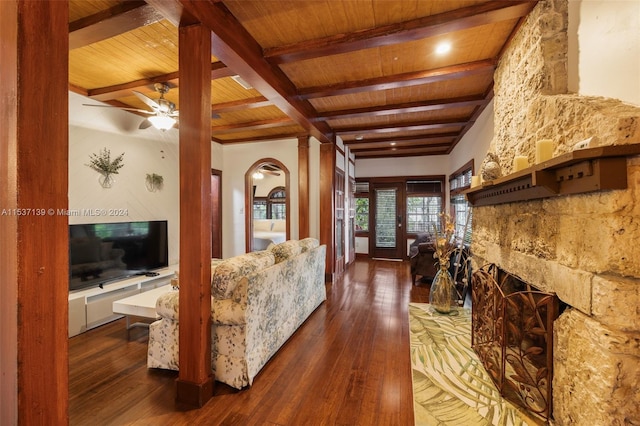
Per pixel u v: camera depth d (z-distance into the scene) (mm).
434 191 7289
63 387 1038
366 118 4652
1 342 942
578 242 1452
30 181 948
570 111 1578
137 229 3869
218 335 2105
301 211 5445
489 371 2170
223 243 6277
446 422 1726
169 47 2615
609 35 1541
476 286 2535
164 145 4586
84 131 3477
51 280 1005
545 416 1690
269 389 2055
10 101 921
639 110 1255
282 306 2680
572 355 1490
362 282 5094
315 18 2184
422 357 2455
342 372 2264
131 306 2730
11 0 919
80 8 2004
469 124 4664
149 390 2047
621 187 1202
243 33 2287
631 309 1206
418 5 2055
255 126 4828
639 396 1216
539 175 1542
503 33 2432
